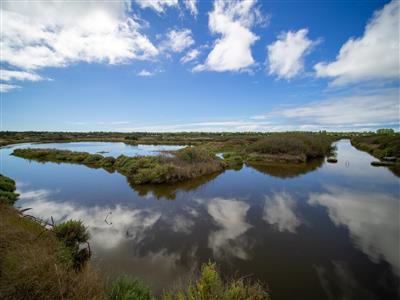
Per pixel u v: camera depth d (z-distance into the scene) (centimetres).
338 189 1594
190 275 616
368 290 563
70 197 1398
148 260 692
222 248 773
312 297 537
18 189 1595
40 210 1158
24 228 649
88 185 1716
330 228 941
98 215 1088
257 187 1666
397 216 1077
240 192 1525
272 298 533
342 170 2362
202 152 2547
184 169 1961
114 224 979
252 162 2980
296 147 3344
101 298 371
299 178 1986
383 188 1616
